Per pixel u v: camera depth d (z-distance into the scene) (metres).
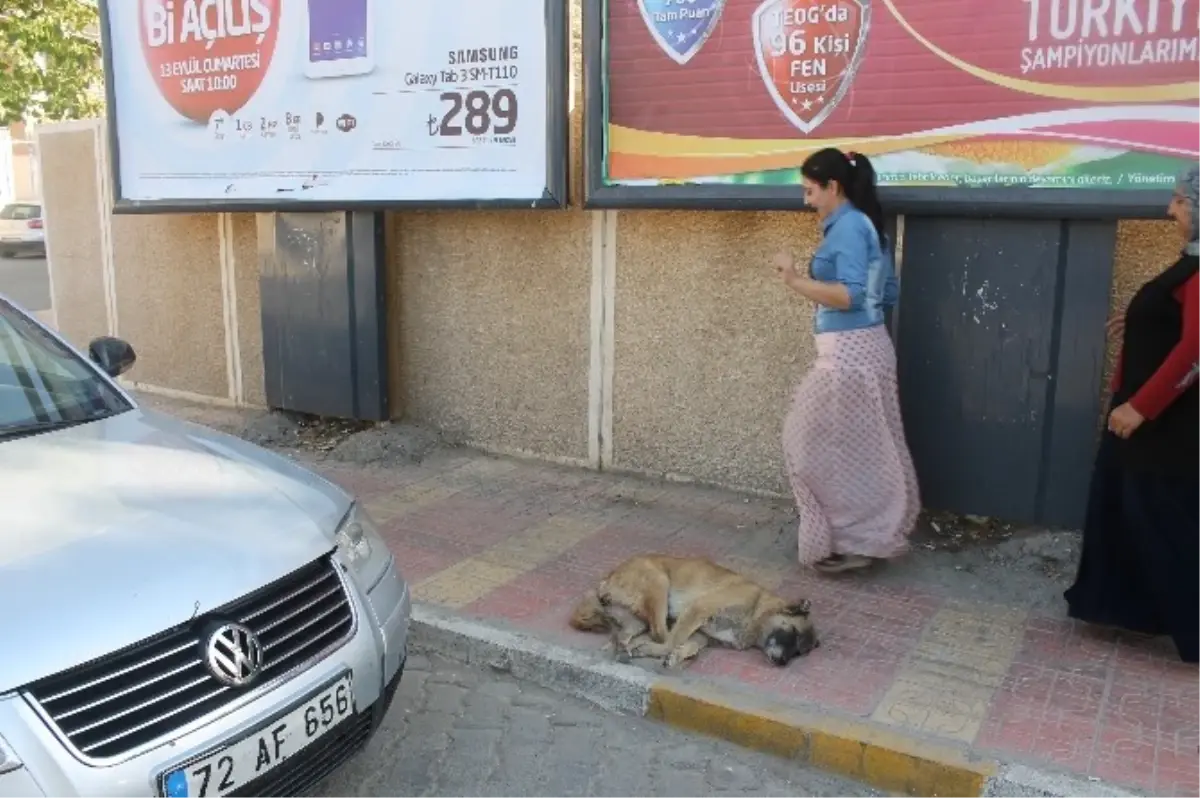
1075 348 4.52
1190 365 3.42
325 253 6.55
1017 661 3.84
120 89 6.91
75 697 2.21
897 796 3.27
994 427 4.73
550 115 5.44
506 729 3.64
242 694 2.47
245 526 2.78
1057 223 4.46
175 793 2.29
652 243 5.68
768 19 4.87
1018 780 3.10
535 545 5.05
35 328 3.83
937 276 4.72
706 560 4.17
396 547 5.05
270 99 6.32
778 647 3.80
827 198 4.25
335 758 2.77
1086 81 4.27
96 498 2.76
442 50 5.70
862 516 4.40
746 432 5.62
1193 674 3.74
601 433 6.09
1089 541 3.88
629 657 3.87
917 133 4.63
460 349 6.52
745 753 3.50
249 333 7.61
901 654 3.91
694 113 5.12
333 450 6.60
